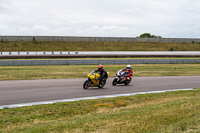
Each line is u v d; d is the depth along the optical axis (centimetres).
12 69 2308
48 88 1222
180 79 1794
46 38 6294
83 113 752
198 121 598
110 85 1414
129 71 1445
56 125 574
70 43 6275
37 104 841
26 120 651
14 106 801
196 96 1075
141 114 677
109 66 2900
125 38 6844
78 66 2811
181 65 3253
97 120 618
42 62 2903
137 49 6231
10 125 598
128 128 544
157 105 823
